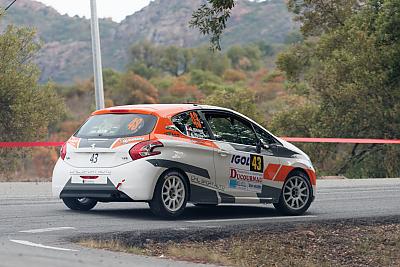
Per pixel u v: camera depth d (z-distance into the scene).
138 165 23.89
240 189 26.02
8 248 18.56
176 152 24.50
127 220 24.31
